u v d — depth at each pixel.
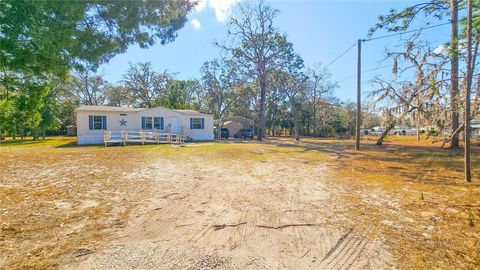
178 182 6.36
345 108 44.81
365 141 25.66
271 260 2.69
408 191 5.49
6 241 3.01
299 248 2.96
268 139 30.66
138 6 5.95
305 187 5.90
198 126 24.91
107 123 20.59
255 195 5.23
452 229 3.45
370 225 3.63
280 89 32.81
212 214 4.10
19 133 33.84
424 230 3.43
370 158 11.06
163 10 6.51
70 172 7.53
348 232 3.40
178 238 3.21
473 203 4.55
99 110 20.20
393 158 10.99
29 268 2.45
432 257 2.70
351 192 5.45
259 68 26.72
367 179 6.75
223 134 33.94
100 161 9.98
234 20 25.42
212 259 2.69
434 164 9.14
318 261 2.67
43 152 13.51
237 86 31.55
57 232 3.32
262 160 10.53
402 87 16.34
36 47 4.88
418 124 16.64
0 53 4.66
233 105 38.91
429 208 4.34
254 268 2.52
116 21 6.03
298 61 30.20
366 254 2.80
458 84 13.23
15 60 4.91
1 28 4.23
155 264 2.57
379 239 3.17
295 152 13.73
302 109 39.84
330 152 13.71
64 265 2.52
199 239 3.19
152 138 21.34
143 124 22.05
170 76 41.78
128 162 9.77
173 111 23.34
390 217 3.94
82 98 40.38
